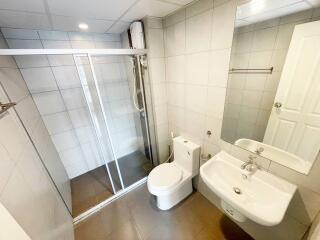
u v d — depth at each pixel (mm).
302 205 1073
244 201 1184
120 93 2387
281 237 1275
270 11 958
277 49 990
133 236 1617
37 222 980
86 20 1595
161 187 1651
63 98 2164
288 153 1075
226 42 1226
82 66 1715
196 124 1784
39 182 1223
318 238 795
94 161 2660
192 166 1845
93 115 1942
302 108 954
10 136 1009
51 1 1119
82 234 1665
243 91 1238
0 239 603
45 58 1931
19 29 1715
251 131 1270
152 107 2145
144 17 1667
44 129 1995
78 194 2209
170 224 1707
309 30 845
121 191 2164
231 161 1431
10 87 1353
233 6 1104
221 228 1630
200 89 1586
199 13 1340
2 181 741
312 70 877
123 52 1672
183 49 1615
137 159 2779
